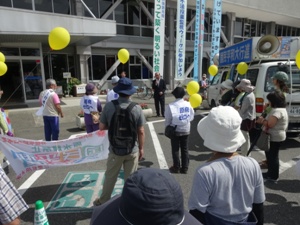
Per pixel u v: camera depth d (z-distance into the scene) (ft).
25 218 9.66
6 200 4.50
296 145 18.57
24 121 29.12
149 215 2.85
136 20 60.75
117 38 57.00
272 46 18.24
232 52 23.56
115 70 59.16
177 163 13.76
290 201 10.69
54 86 17.02
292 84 17.20
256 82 17.54
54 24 31.89
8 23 28.71
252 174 4.95
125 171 9.77
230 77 22.90
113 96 17.67
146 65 62.69
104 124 9.57
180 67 49.67
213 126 4.92
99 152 12.49
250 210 5.04
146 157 16.80
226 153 4.98
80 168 14.83
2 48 37.17
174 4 63.36
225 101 17.80
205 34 73.77
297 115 16.76
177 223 3.04
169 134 13.21
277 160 12.23
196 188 4.86
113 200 3.57
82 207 10.44
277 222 9.28
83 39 40.37
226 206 4.82
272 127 11.76
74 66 53.16
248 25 85.46
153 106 41.19
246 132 14.17
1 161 14.73
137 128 9.57
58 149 12.10
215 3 55.06
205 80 51.83
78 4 49.08
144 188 2.94
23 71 39.11
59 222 9.43
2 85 40.63
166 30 64.75
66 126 26.99
